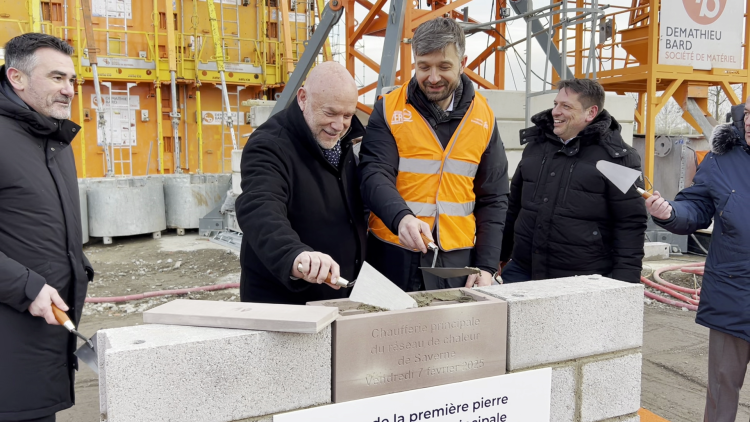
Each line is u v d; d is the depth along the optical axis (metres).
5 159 2.06
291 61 12.99
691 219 2.62
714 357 2.63
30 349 2.06
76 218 2.35
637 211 2.80
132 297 5.93
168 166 12.65
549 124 3.05
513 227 3.44
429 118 2.36
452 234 2.40
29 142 2.15
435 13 7.42
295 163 2.06
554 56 8.69
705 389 3.87
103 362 1.51
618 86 9.49
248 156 2.03
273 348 1.55
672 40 7.72
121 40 11.97
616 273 2.87
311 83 1.99
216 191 10.27
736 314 2.49
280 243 1.76
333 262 1.68
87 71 11.47
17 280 1.95
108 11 11.80
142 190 9.34
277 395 1.57
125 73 11.82
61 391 2.19
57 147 2.27
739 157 2.54
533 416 1.97
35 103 2.18
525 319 1.93
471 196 2.48
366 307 1.81
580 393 2.08
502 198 2.57
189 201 9.98
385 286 1.77
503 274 3.41
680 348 4.61
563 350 2.02
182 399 1.44
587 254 2.94
